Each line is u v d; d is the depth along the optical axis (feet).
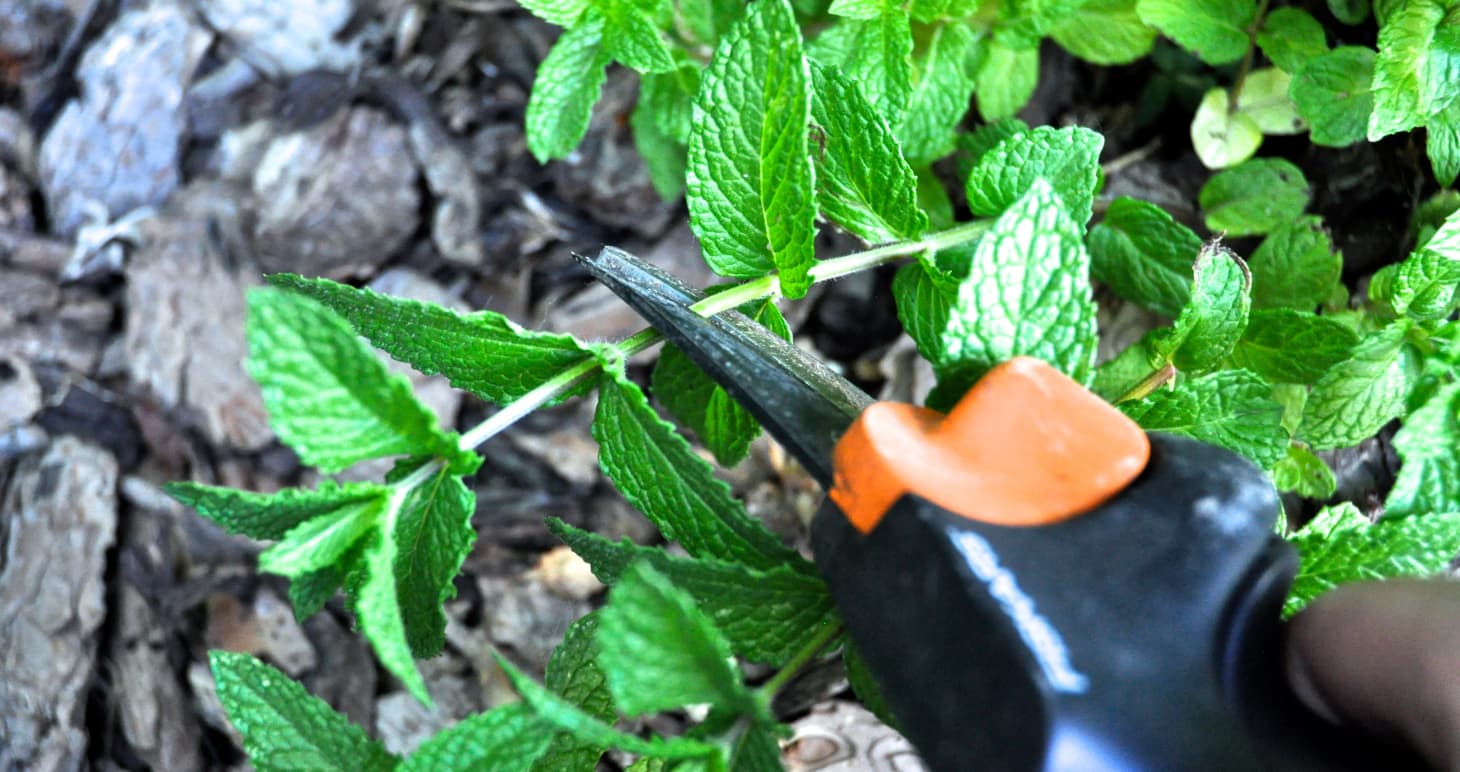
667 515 0.98
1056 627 0.84
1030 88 1.26
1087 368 0.92
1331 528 1.03
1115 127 1.34
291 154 1.41
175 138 1.43
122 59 1.43
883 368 1.38
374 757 0.95
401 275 1.42
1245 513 0.86
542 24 1.44
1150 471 0.87
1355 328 1.16
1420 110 1.06
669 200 1.38
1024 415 0.88
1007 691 0.83
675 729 1.31
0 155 1.43
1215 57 1.19
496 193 1.43
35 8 1.42
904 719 0.87
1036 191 0.89
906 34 1.11
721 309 1.00
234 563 1.37
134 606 1.36
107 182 1.42
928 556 0.86
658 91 1.25
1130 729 0.83
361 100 1.42
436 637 0.98
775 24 0.94
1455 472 0.98
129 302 1.40
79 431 1.39
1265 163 1.21
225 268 1.40
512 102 1.44
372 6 1.44
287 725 0.95
